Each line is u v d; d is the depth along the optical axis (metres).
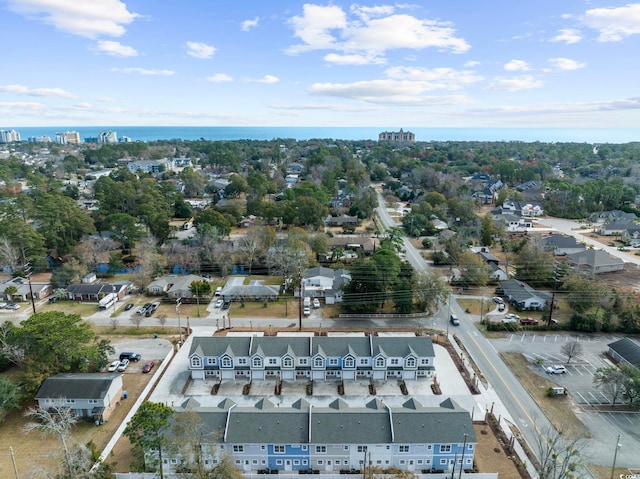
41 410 48.09
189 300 91.38
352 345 65.19
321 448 48.22
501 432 53.19
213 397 60.28
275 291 91.94
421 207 152.75
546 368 66.44
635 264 112.31
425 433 48.22
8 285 94.12
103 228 128.00
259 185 174.88
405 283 85.31
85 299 92.75
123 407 58.66
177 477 44.94
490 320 82.25
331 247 119.12
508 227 146.75
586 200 168.75
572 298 85.69
